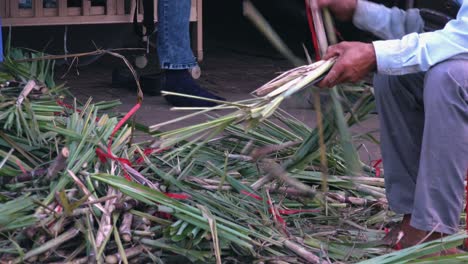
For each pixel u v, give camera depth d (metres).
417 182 2.61
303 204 3.26
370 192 3.37
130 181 2.68
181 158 3.44
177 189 2.95
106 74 6.46
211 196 2.95
